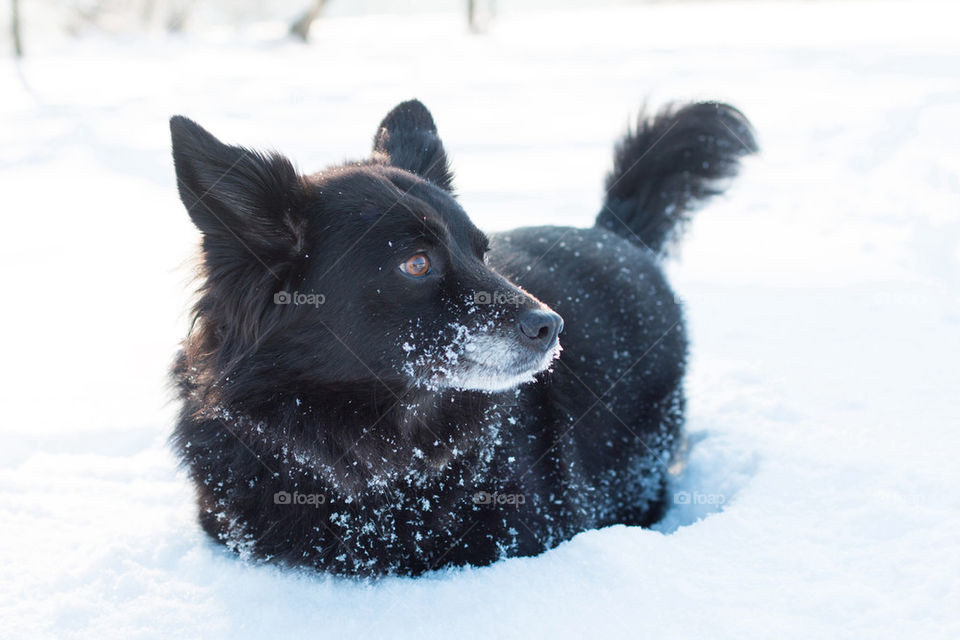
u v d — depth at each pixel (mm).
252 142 10891
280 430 2959
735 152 5211
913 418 3811
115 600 2834
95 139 11680
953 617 2424
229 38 27453
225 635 2639
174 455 3182
